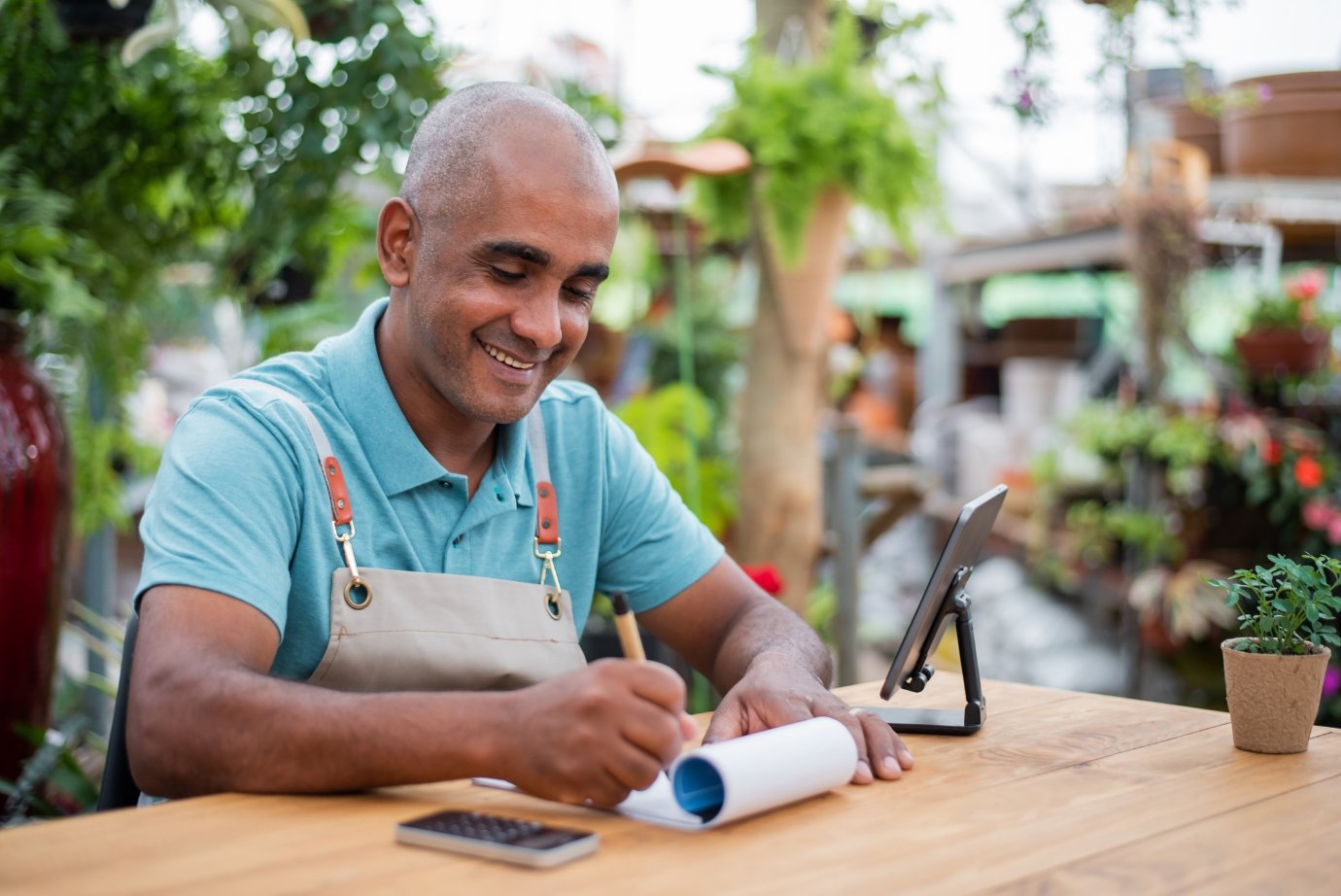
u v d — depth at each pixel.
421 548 1.60
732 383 6.12
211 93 3.01
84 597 3.87
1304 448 4.42
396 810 1.17
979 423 7.67
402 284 1.59
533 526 1.71
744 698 1.49
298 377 1.61
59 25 2.72
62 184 2.96
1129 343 5.36
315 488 1.51
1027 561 6.09
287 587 1.45
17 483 2.53
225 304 3.83
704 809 1.18
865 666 5.33
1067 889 1.00
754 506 3.83
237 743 1.21
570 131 1.54
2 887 0.95
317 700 1.21
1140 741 1.49
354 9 2.93
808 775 1.20
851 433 4.01
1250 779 1.33
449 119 1.55
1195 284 4.66
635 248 4.76
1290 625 1.46
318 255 3.42
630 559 1.89
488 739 1.17
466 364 1.54
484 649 1.53
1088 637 5.45
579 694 1.15
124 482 4.79
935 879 1.01
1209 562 4.53
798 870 1.03
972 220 5.77
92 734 3.10
